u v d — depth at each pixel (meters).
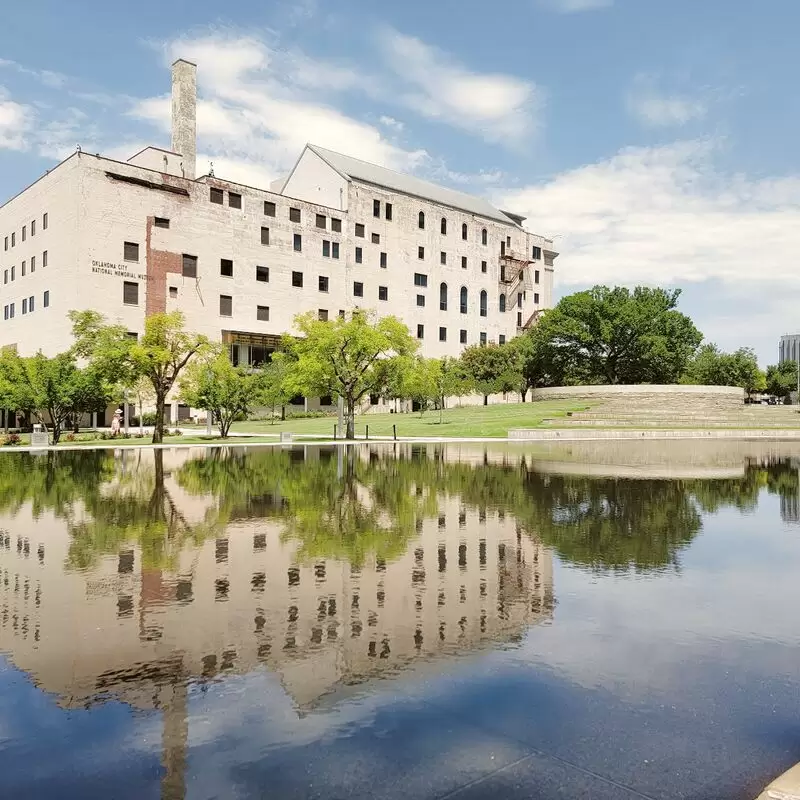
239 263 67.00
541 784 3.39
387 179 83.75
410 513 12.20
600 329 75.31
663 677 4.72
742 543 9.50
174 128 66.00
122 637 5.56
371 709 4.23
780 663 4.99
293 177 82.81
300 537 9.89
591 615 6.13
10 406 36.59
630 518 11.65
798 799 3.17
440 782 3.40
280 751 3.72
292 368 39.94
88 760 3.65
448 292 87.25
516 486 16.42
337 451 30.03
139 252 59.50
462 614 6.15
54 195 58.75
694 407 61.62
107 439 40.03
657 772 3.50
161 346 34.12
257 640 5.48
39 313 60.53
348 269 76.50
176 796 3.30
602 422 50.69
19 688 4.57
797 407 70.50
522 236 98.75
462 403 87.38
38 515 12.04
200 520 11.45
